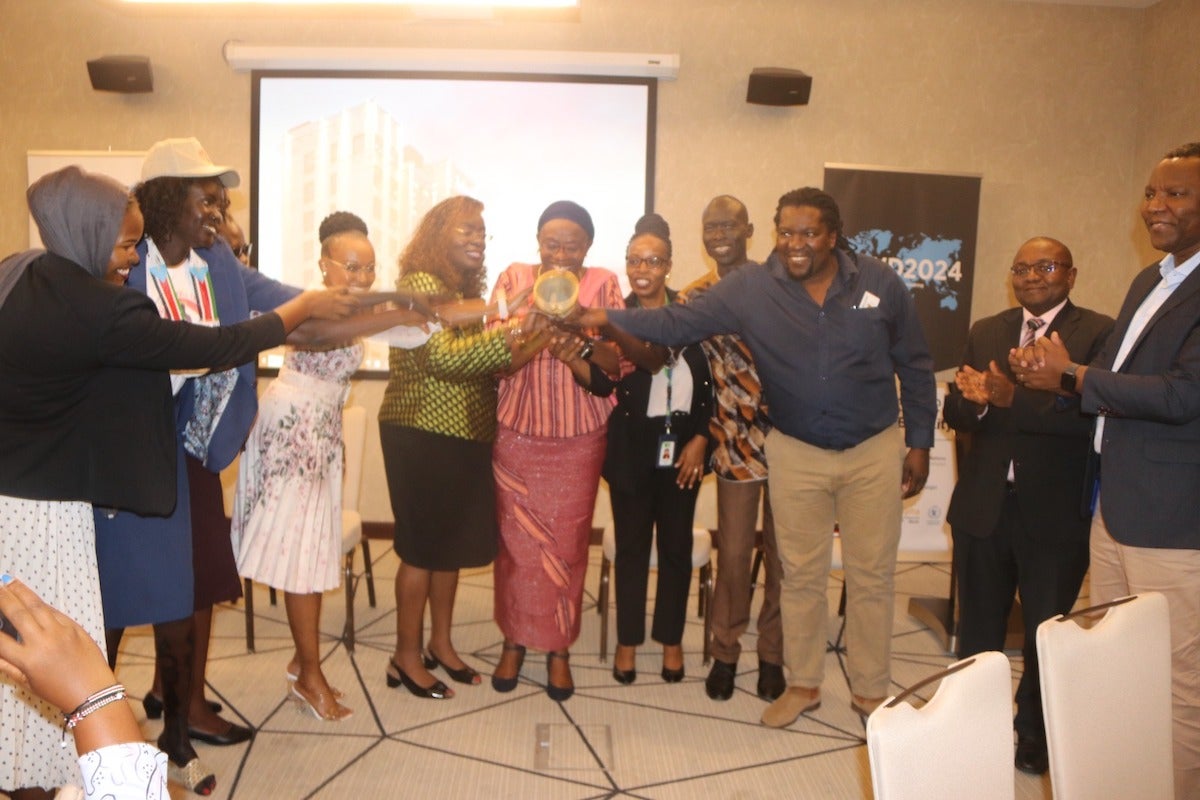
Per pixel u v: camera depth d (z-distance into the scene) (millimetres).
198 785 2557
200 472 2668
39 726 2023
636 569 3324
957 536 2990
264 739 2916
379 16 3188
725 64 5355
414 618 3236
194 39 5297
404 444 3061
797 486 2955
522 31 5301
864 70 5387
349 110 5305
